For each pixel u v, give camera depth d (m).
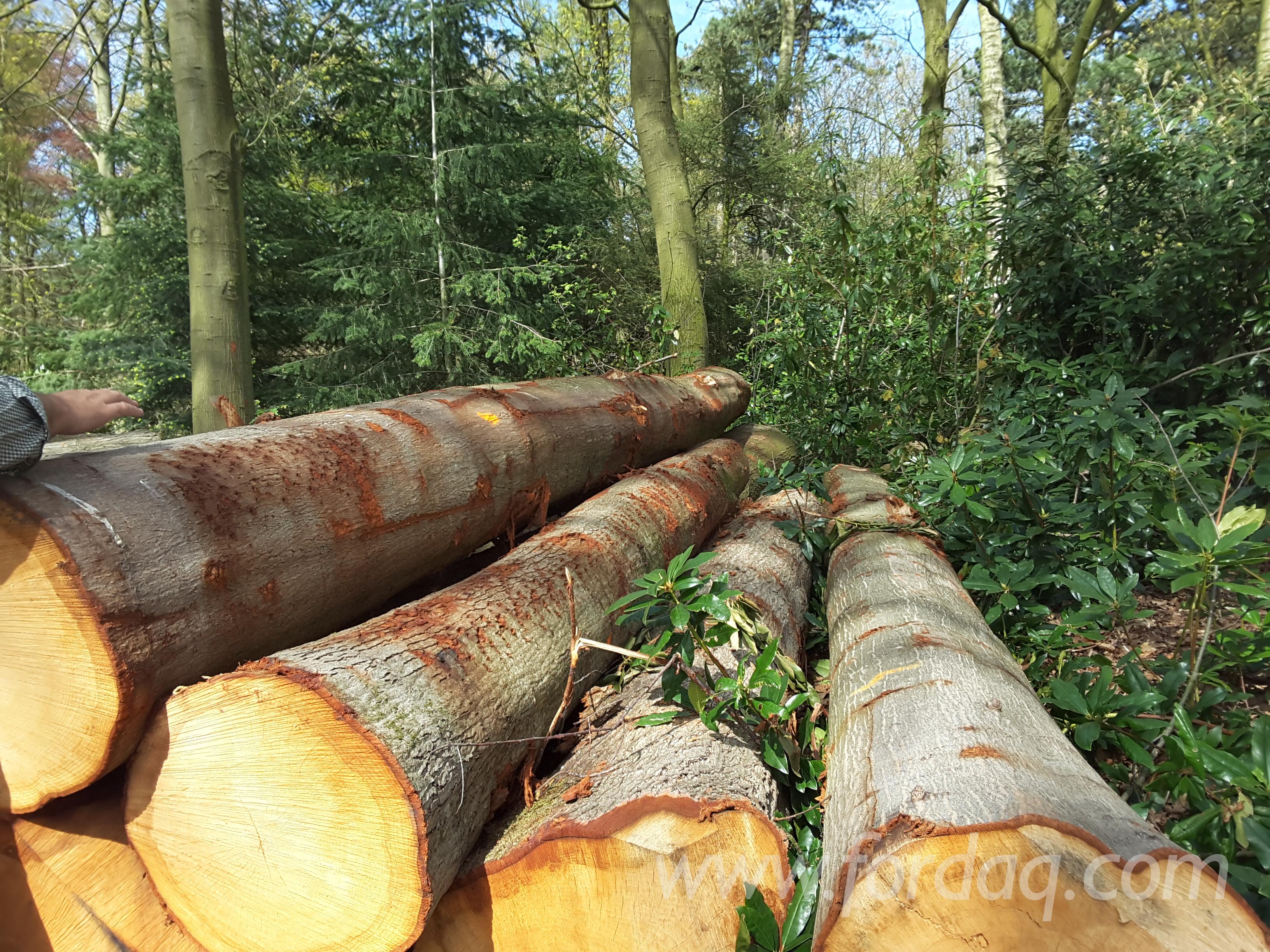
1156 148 4.96
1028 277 5.04
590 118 10.87
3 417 1.38
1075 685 1.96
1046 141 5.66
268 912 1.42
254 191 8.52
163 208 8.41
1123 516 2.85
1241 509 1.88
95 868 1.50
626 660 2.36
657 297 9.35
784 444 5.97
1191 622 2.05
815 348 5.55
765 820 1.39
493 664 1.74
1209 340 4.20
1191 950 0.92
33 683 1.39
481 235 9.37
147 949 1.49
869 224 6.00
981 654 1.83
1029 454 3.10
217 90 5.09
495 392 3.14
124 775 1.63
